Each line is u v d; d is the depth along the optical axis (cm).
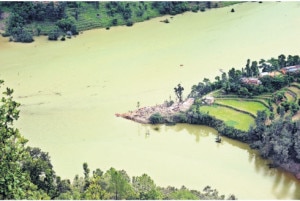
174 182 13925
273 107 17238
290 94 18138
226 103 17900
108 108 18625
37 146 16100
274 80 18538
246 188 13738
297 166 14412
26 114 18312
